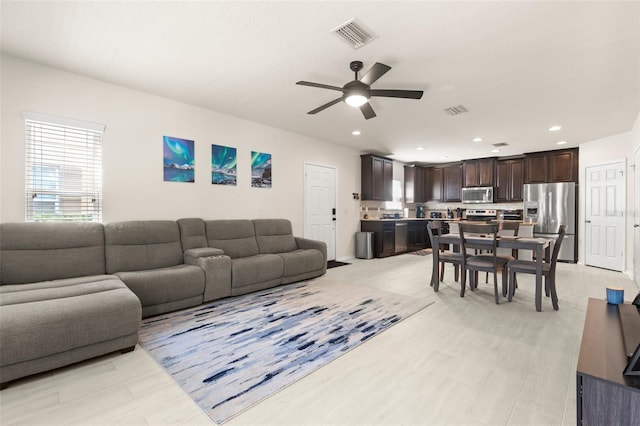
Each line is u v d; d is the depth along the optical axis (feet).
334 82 10.68
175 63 9.43
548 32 7.47
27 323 5.85
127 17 7.20
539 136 17.34
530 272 10.62
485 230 11.12
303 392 5.74
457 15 6.89
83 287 7.68
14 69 9.16
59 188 10.07
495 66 9.22
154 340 7.90
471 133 16.89
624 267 16.26
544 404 5.36
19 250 8.59
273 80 10.60
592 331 4.42
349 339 7.99
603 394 3.12
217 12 6.96
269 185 16.29
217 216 14.10
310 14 6.98
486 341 7.90
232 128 14.60
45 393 5.65
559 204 19.90
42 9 6.91
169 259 11.30
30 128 9.52
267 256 13.15
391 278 15.08
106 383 5.99
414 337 8.14
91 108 10.54
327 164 19.72
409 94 8.84
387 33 7.64
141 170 11.74
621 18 6.86
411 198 27.22
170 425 4.86
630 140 15.99
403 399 5.52
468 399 5.51
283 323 9.07
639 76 9.72
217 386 5.91
